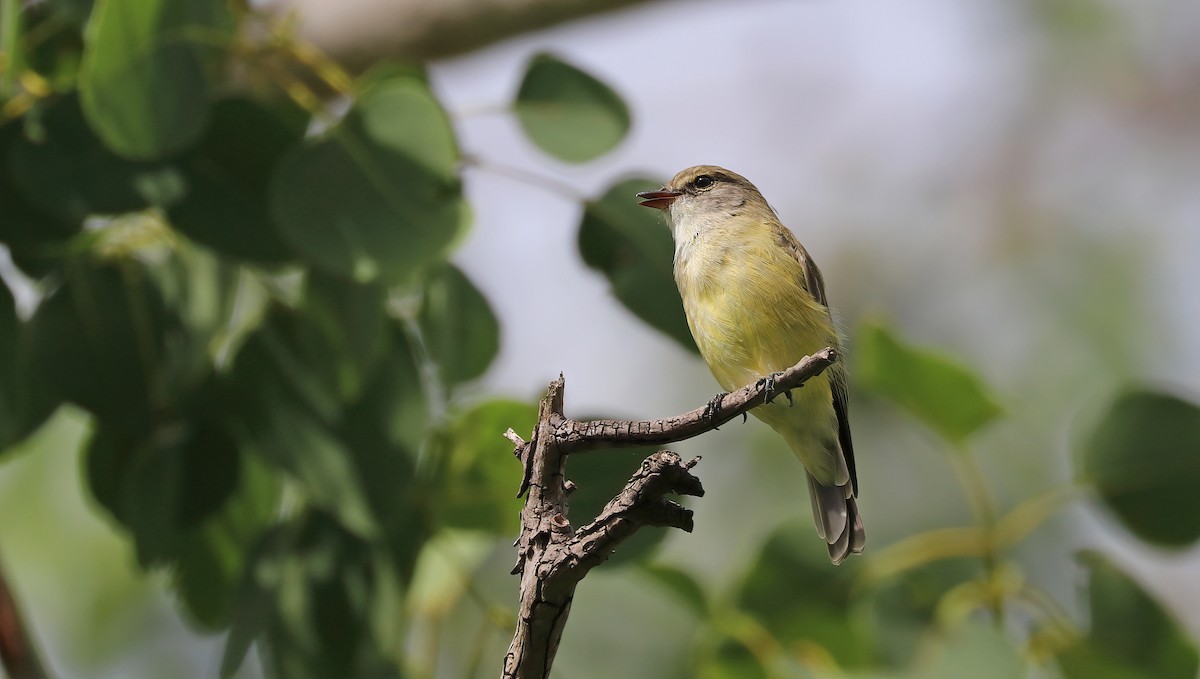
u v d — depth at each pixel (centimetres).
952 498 1541
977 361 1736
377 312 866
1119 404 975
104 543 1346
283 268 871
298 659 892
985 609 1001
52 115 865
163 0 830
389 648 898
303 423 896
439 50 1243
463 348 941
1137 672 983
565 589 572
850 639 1036
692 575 1043
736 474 1560
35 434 928
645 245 938
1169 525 981
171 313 940
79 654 1328
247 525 1000
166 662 1334
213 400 924
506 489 932
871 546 1523
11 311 916
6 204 880
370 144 829
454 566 964
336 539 917
